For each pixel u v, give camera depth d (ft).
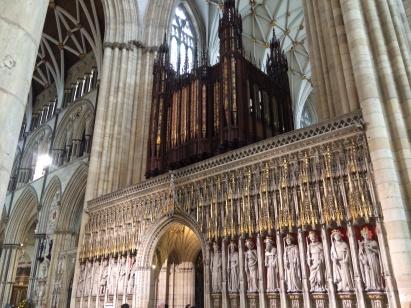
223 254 37.50
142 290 44.32
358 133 31.37
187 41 95.14
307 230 32.30
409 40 34.73
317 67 39.88
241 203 38.19
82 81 111.34
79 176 92.99
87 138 96.48
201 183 43.34
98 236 54.65
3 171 15.47
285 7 102.63
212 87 56.44
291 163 35.58
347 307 28.09
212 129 52.80
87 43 109.91
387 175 27.76
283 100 63.16
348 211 29.94
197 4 98.43
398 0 36.73
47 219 97.96
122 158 63.10
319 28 40.86
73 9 100.83
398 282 25.17
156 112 60.80
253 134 50.49
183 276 51.08
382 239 27.37
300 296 30.89
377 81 31.35
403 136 28.89
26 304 83.51
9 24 17.01
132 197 52.01
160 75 64.34
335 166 32.32
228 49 55.16
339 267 29.35
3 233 121.39
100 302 49.34
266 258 33.99
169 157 55.36
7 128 15.88
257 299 33.65
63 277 80.69
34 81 130.31
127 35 72.74
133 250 47.98
